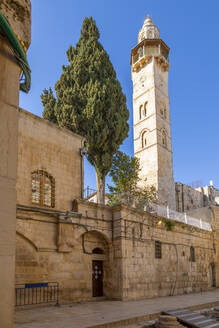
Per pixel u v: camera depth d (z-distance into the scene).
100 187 29.36
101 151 29.67
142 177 46.69
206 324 12.80
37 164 17.88
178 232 26.11
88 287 18.22
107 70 31.91
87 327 10.72
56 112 30.58
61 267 16.84
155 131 47.47
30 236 15.60
